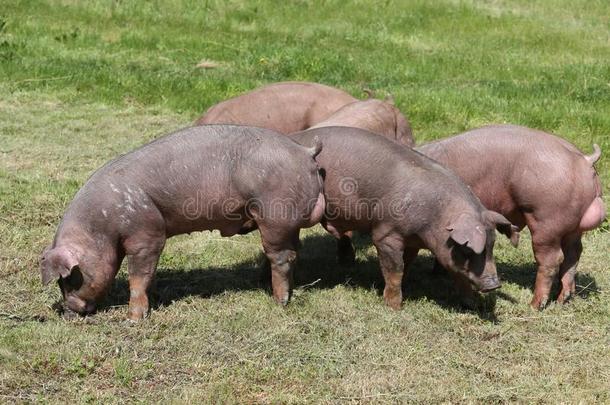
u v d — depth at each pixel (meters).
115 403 8.93
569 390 9.49
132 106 19.91
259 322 10.73
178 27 27.08
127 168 10.57
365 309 11.23
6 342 9.93
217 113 14.55
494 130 11.60
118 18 27.48
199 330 10.52
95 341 10.09
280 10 29.31
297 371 9.70
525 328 10.95
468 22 29.08
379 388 9.40
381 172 10.99
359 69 23.42
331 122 13.12
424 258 13.44
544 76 23.67
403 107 19.80
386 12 29.73
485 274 10.61
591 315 11.35
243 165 10.70
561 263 11.60
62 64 22.39
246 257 12.95
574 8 31.77
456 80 23.33
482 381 9.66
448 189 10.73
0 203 14.00
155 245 10.70
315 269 12.72
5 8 27.23
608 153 17.45
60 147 17.00
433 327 10.86
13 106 19.47
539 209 11.15
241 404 9.08
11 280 11.66
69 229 10.45
